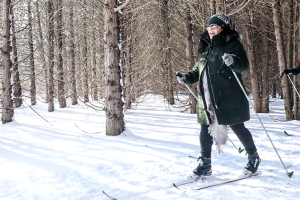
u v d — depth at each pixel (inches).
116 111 215.5
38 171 127.6
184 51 466.3
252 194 89.9
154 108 498.6
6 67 314.2
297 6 305.9
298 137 188.2
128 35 418.6
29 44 462.6
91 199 93.6
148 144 180.4
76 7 457.1
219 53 103.6
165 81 478.9
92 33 446.9
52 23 477.1
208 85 105.5
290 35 321.1
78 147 177.6
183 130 234.5
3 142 202.5
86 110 489.4
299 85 290.7
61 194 98.3
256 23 397.4
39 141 203.5
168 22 456.1
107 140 197.6
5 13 308.3
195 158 141.5
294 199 84.5
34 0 473.1
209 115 106.7
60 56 514.6
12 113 319.3
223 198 87.8
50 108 489.7
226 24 103.7
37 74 487.8
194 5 335.3
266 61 425.4
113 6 209.6
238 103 103.2
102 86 423.2
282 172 110.0
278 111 442.9
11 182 113.2
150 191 97.2
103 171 124.2
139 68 429.4
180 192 94.8
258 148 157.8
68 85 527.5
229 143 170.7
